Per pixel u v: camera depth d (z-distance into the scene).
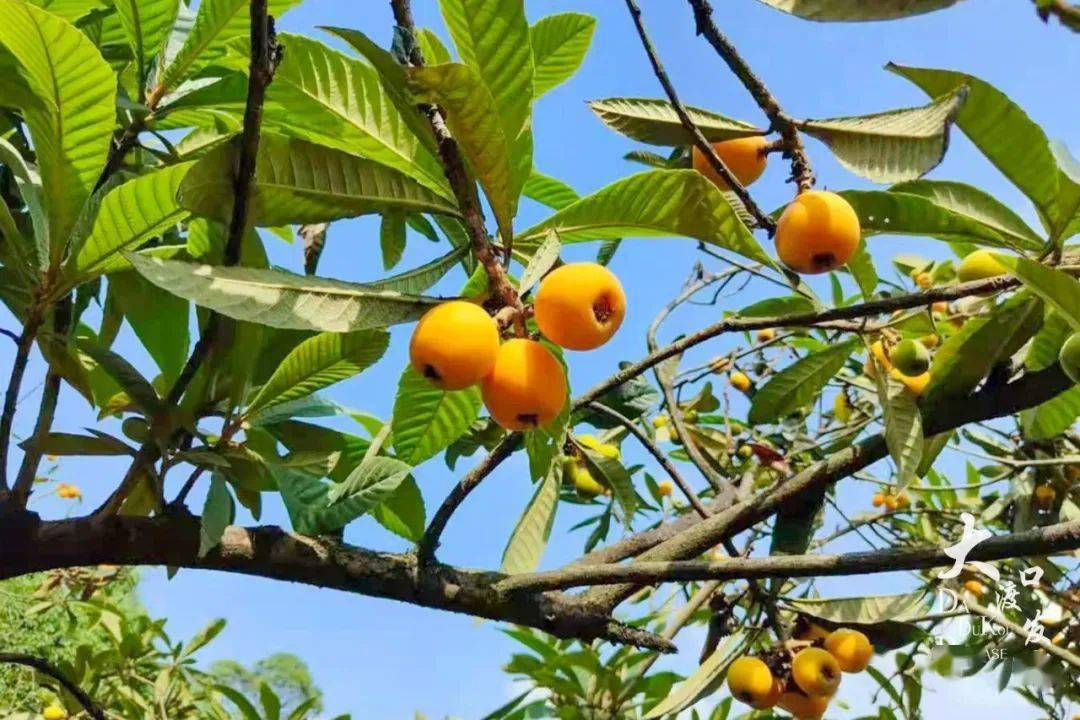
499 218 0.76
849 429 1.36
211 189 0.74
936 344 1.07
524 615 0.85
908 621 1.03
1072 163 0.87
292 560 0.83
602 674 1.48
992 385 0.94
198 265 0.71
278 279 0.72
